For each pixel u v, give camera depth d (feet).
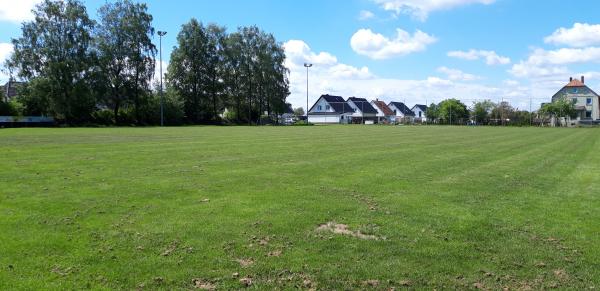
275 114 302.45
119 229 21.30
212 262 17.22
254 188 32.40
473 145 80.18
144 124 238.27
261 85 290.56
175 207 25.94
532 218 24.44
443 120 335.67
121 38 227.81
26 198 27.86
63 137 94.68
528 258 18.13
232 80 284.20
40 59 201.67
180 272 16.22
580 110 330.75
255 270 16.55
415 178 38.19
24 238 19.69
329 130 162.91
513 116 316.40
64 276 15.72
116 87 222.89
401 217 24.36
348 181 36.09
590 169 45.80
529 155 61.11
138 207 25.82
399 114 470.39
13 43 199.21
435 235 21.09
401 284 15.56
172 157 53.06
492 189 33.30
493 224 23.12
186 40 264.93
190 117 269.44
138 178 36.35
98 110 226.38
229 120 289.94
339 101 418.72
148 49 235.81
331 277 16.03
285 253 18.34
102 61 217.36
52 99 199.93
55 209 25.02
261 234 20.81
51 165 44.11
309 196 29.66
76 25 208.64
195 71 268.82
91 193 29.73
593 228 22.52
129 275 15.90
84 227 21.53
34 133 114.93
